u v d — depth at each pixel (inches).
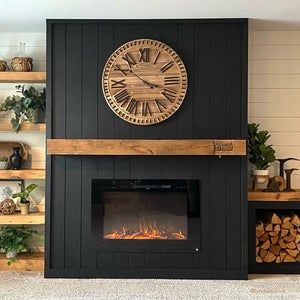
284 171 166.2
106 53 152.2
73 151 149.0
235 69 150.9
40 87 169.5
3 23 156.9
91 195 153.5
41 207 170.1
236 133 150.7
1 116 168.4
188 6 138.3
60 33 152.2
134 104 150.7
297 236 160.9
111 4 136.4
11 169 163.6
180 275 152.2
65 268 152.9
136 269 152.8
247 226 152.9
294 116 167.9
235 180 151.9
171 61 150.5
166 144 147.9
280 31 167.9
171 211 156.3
